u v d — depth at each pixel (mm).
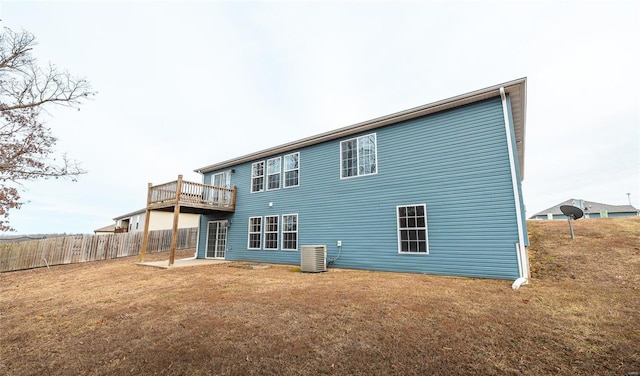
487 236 7090
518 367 2551
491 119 7441
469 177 7566
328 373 2566
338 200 10258
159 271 9578
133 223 28359
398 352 2908
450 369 2553
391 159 9102
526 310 4109
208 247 15016
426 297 4957
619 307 4102
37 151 8703
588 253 7781
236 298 5305
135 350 3197
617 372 2412
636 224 10414
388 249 8766
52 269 12719
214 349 3111
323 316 4094
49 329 4090
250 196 13523
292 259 11359
